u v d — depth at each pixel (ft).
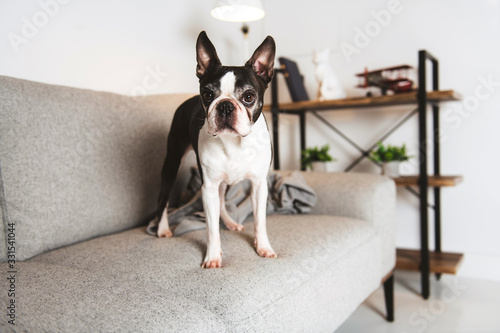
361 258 4.97
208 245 3.76
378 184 6.07
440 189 8.09
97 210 4.74
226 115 3.36
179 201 5.87
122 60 6.64
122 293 3.02
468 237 8.02
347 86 9.12
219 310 3.02
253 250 4.05
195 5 8.21
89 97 4.88
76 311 2.67
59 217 4.34
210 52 3.80
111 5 6.41
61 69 5.67
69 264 3.88
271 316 3.24
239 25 9.62
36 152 4.17
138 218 5.26
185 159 5.97
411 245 8.59
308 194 5.95
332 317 4.25
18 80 4.25
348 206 5.88
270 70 3.88
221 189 4.89
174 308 2.85
